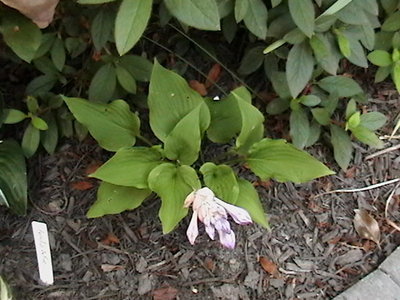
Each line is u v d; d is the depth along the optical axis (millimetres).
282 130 785
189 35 793
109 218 738
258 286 707
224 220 588
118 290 702
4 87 795
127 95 773
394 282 706
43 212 742
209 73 805
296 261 722
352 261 727
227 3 678
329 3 697
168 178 657
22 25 644
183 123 654
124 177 654
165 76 684
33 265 715
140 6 566
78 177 760
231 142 761
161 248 722
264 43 766
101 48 710
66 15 715
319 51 689
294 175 664
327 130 782
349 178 774
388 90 816
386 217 756
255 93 793
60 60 720
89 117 680
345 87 754
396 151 793
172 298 697
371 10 693
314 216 750
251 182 757
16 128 776
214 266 714
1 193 671
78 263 716
